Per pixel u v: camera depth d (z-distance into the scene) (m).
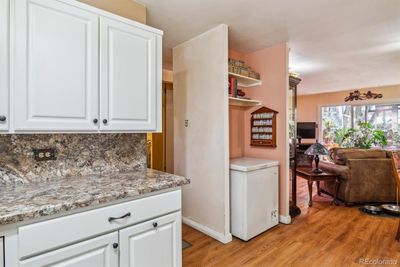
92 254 1.18
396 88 6.07
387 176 3.63
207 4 2.07
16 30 1.20
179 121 3.09
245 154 3.39
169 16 2.29
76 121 1.40
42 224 1.04
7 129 1.19
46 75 1.29
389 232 2.69
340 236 2.60
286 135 2.93
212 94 2.61
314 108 7.64
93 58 1.46
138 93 1.68
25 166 1.48
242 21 2.40
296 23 2.45
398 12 2.21
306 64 4.05
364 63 3.99
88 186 1.39
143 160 2.04
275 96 3.04
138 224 1.36
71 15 1.38
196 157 2.83
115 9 1.90
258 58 3.25
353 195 3.62
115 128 1.57
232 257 2.20
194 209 2.87
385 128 6.33
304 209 3.51
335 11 2.19
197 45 2.79
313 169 4.02
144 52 1.71
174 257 1.54
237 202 2.58
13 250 0.98
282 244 2.43
